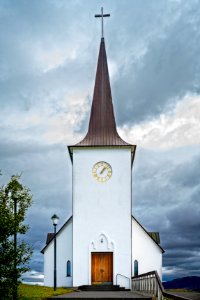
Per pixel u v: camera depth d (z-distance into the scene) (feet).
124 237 147.02
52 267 155.94
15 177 76.13
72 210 149.07
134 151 157.28
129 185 150.20
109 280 144.87
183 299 51.62
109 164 151.43
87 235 147.33
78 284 144.56
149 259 158.40
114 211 148.56
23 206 75.66
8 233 73.31
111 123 158.51
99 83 163.12
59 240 156.56
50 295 100.68
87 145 151.84
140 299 88.58
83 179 150.71
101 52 166.40
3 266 72.23
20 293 96.89
